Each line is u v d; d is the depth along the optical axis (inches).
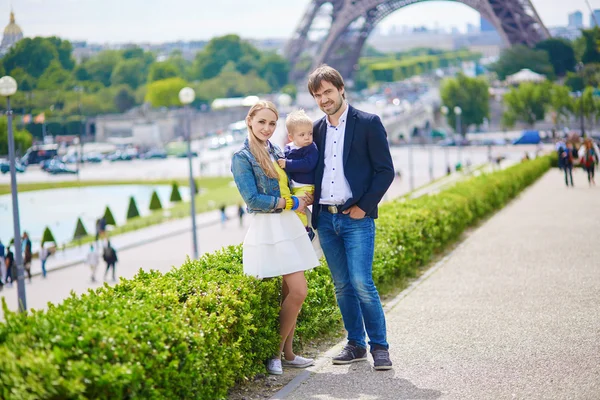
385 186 383.6
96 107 6924.2
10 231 2760.8
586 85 3959.2
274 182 375.2
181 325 306.0
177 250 1959.9
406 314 510.9
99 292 339.0
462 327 464.1
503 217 1136.2
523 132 5324.8
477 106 5723.4
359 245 391.5
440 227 818.2
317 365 402.0
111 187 4148.6
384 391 349.1
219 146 5989.2
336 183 391.2
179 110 7308.1
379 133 386.6
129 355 268.7
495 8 5492.1
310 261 378.6
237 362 344.8
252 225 381.7
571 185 1681.8
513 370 370.3
